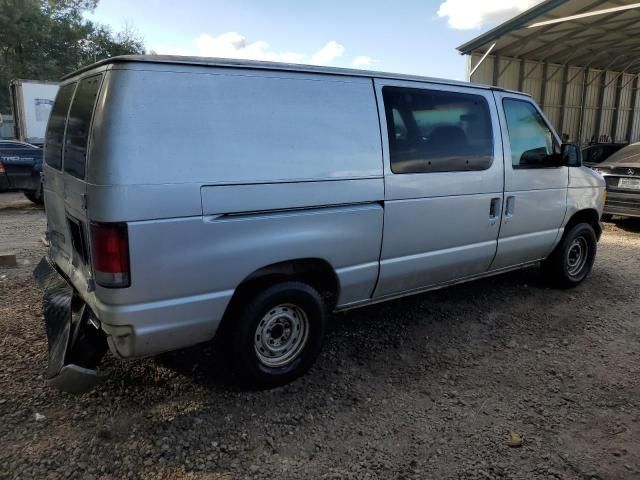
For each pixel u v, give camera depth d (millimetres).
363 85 3752
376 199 3785
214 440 2945
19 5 37156
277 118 3275
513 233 4949
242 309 3277
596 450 2941
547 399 3479
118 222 2713
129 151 2736
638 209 8789
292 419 3178
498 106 4734
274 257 3293
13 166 11156
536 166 5062
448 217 4316
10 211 11055
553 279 5727
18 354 3844
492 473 2734
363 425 3145
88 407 3219
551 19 17375
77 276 3299
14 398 3271
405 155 3955
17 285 5426
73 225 3273
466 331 4574
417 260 4180
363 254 3807
